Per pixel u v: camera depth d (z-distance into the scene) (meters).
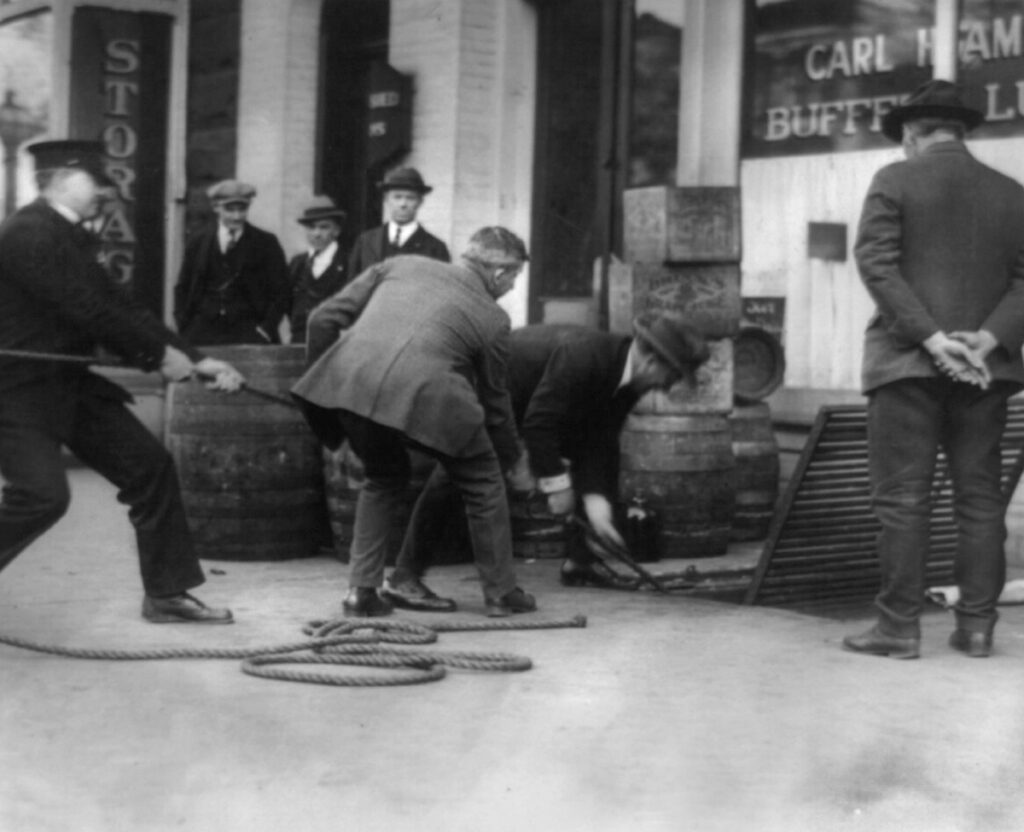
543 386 8.67
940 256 7.76
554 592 9.56
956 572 8.02
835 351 11.64
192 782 5.82
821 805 5.68
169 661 7.57
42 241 7.64
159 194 16.16
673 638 8.27
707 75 12.25
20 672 7.34
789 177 11.91
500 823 5.45
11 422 7.67
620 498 10.50
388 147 14.01
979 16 10.81
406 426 8.15
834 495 9.34
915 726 6.61
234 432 10.37
